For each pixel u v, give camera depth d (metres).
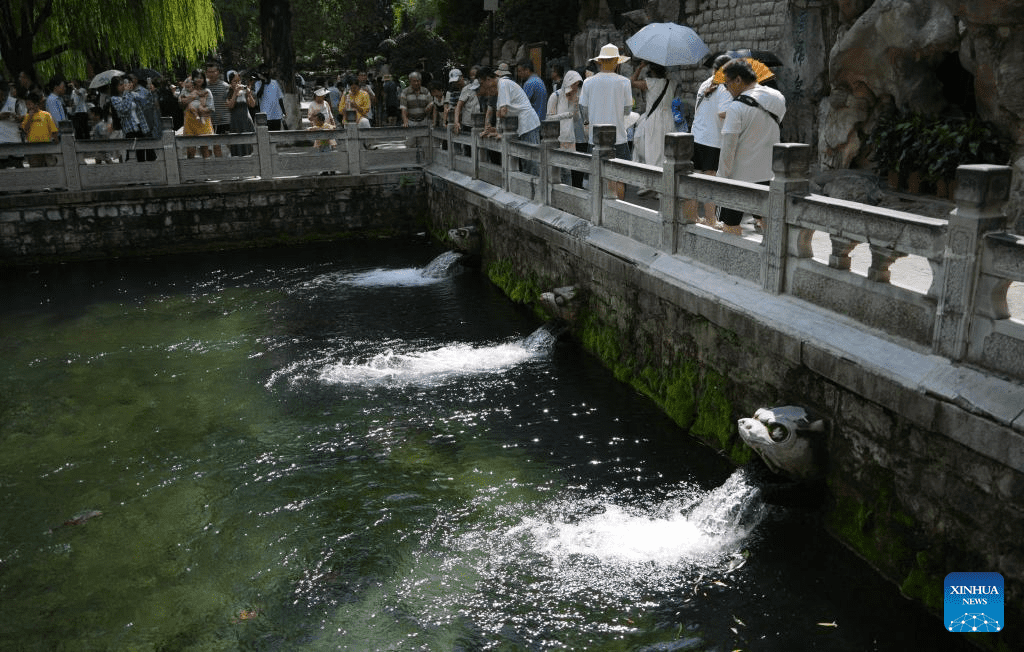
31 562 5.46
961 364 4.30
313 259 14.05
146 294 12.02
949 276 4.33
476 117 12.76
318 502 6.08
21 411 7.91
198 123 15.26
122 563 5.42
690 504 5.87
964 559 4.29
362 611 4.86
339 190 15.35
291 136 14.98
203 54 22.33
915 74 9.78
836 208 5.13
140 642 4.67
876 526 4.88
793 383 5.57
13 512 6.09
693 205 7.35
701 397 6.78
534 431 7.10
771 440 5.21
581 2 24.94
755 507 5.48
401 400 7.86
